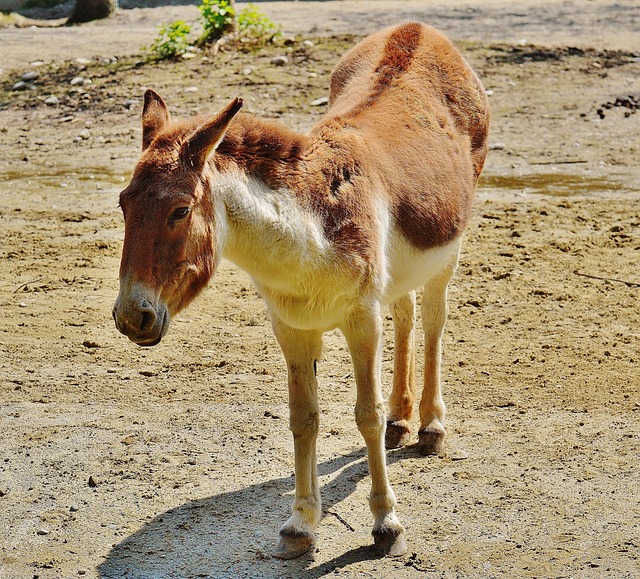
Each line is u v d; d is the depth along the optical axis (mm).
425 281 5699
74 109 15562
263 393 6797
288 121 14188
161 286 4184
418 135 5637
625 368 7008
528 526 5043
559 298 8406
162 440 6109
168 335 7879
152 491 5512
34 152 13859
